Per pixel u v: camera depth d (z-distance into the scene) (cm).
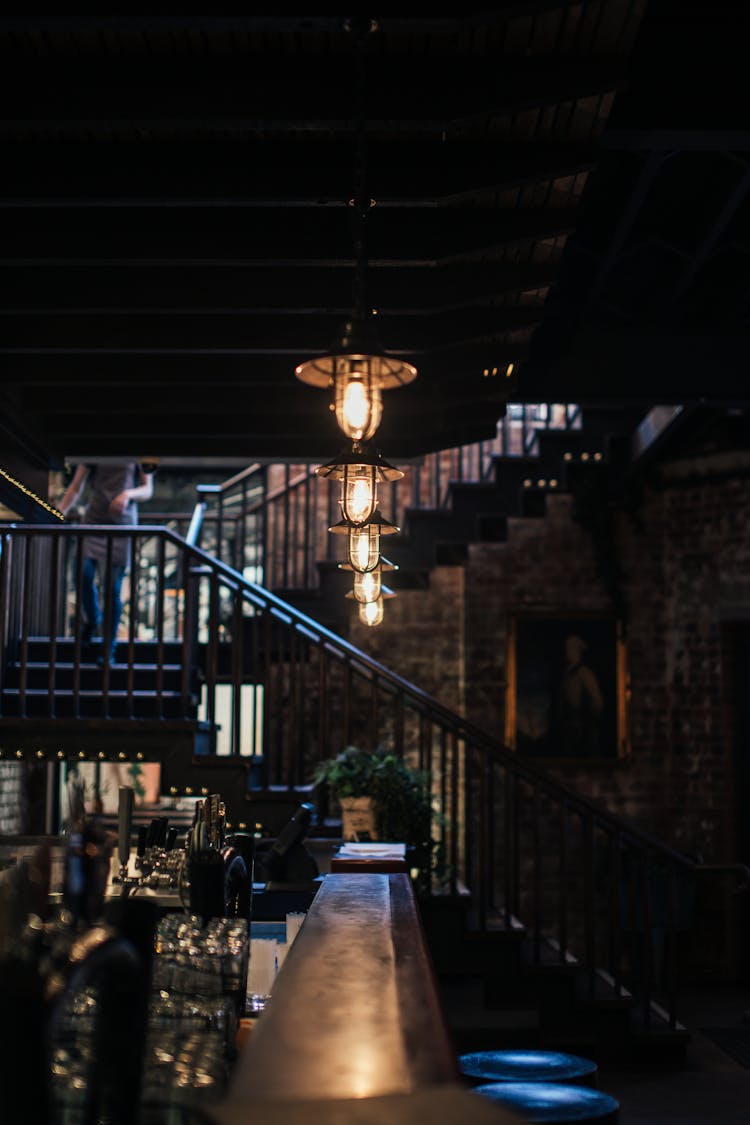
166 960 125
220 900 154
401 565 875
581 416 891
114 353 532
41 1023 69
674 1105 531
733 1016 734
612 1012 596
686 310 611
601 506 887
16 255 418
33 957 71
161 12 294
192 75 340
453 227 420
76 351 504
